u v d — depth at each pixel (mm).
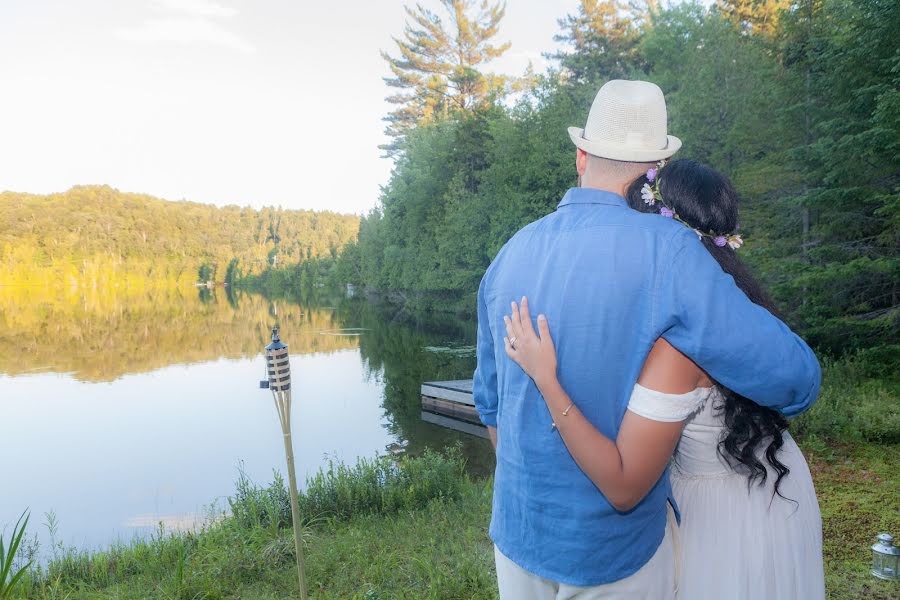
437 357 21438
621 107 1282
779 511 1471
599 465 1102
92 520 7602
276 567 4352
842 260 11516
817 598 1534
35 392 18344
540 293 1193
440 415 12719
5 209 150000
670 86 22406
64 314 59938
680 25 23797
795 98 12977
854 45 10516
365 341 27172
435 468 6129
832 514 4703
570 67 37312
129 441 12000
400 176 50625
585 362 1129
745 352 1078
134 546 5422
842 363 10305
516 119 34719
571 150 30734
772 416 1428
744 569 1438
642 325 1122
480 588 3715
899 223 9945
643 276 1126
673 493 1501
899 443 6492
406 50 64125
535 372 1144
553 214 1311
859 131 10625
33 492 8953
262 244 164875
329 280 106375
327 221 168625
